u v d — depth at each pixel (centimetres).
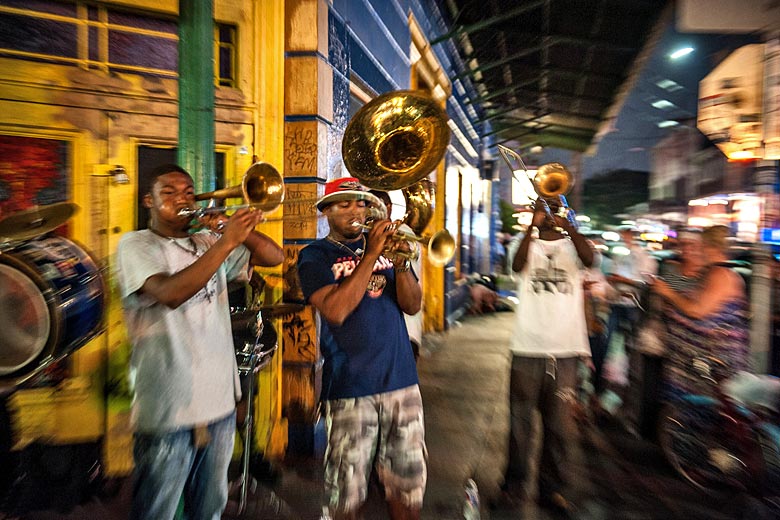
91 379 370
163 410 237
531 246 398
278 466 433
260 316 354
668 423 431
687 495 404
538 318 388
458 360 853
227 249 234
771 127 428
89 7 376
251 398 354
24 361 238
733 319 412
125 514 350
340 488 266
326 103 469
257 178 261
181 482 244
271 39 441
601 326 577
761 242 446
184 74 353
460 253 1352
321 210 283
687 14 414
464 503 372
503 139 1964
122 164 385
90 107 377
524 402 390
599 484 420
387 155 285
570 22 943
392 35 730
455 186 1220
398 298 288
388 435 276
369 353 272
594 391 569
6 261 236
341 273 279
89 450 368
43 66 365
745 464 392
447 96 1110
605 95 1361
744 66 434
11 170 361
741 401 394
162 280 234
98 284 264
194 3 349
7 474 320
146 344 239
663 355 471
